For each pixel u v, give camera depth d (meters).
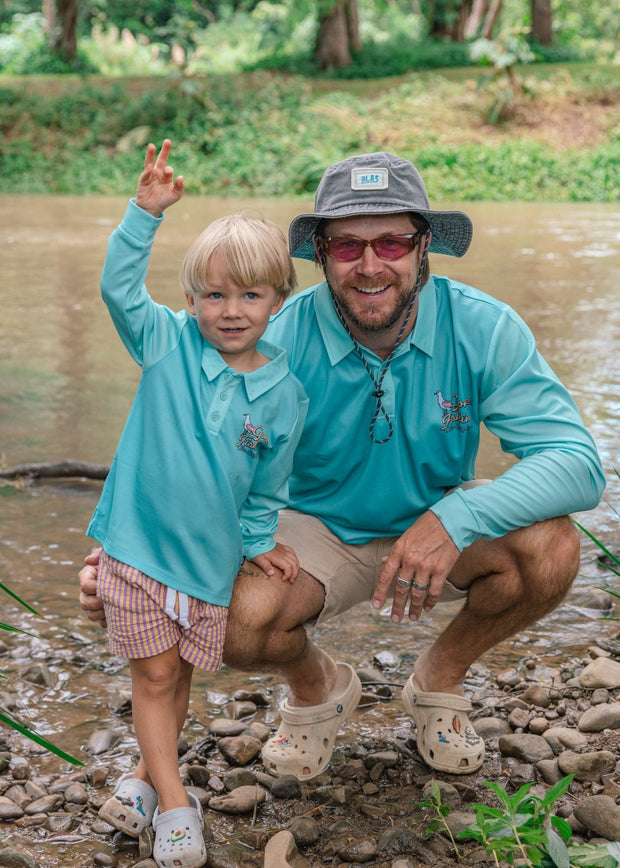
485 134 24.08
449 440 2.57
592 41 39.09
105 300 2.30
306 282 9.47
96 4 42.31
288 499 2.53
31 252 12.43
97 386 6.36
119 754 2.65
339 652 3.23
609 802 2.24
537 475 2.44
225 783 2.50
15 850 2.15
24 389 6.27
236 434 2.31
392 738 2.75
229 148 23.36
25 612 3.42
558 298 9.24
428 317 2.52
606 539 4.06
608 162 21.25
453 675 2.63
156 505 2.27
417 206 2.40
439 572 2.40
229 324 2.28
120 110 26.45
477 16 36.00
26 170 23.91
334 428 2.55
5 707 2.84
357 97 27.42
